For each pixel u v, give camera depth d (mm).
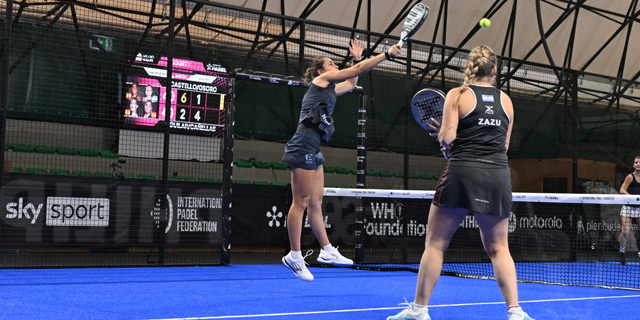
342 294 5129
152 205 7785
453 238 9648
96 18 10906
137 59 8812
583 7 15789
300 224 4996
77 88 9820
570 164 10773
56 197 7332
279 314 4004
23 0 9891
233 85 8109
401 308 4398
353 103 11711
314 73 5133
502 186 3359
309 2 14430
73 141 12523
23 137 12234
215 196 8219
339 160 16516
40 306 4215
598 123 12375
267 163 15242
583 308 4711
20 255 7816
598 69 17266
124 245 7602
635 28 16766
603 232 10445
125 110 8750
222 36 11688
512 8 15680
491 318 4047
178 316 3857
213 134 9109
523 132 11188
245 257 9438
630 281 7168
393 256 9125
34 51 9852
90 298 4625
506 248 3484
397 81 10828
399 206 9219
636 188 9188
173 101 8898
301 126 4883
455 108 3377
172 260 8477
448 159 3502
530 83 11383
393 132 10773
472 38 16078
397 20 15453
